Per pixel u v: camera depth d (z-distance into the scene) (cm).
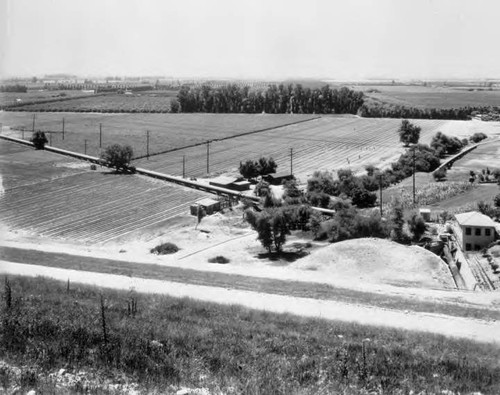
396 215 9044
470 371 2448
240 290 4412
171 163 15562
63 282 4256
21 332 2455
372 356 2588
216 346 2564
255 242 8619
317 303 4047
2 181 12550
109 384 1980
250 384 2047
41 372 2044
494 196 11288
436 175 13700
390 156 16975
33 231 8944
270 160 14150
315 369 2334
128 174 13662
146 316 3141
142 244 8412
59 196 11444
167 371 2127
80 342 2392
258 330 2998
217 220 9894
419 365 2503
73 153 15975
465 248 8100
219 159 16288
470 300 4328
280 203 10456
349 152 17712
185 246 8350
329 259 6712
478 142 19012
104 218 9919
